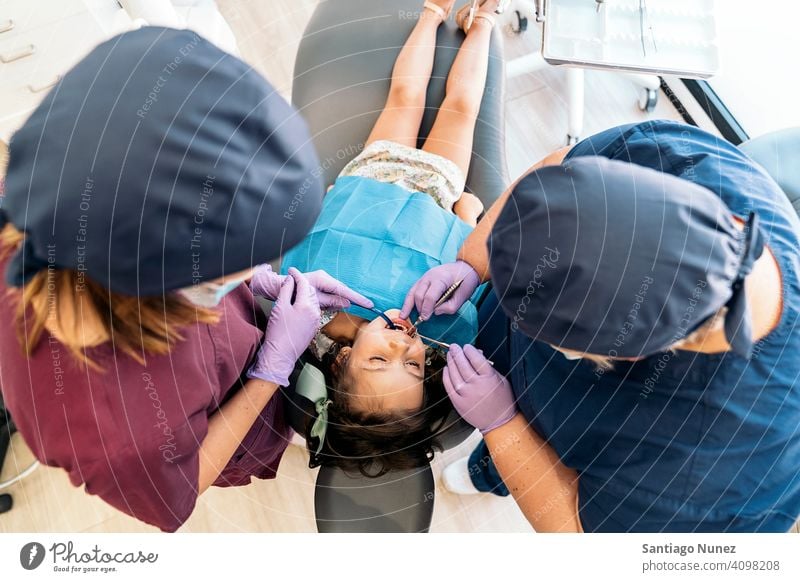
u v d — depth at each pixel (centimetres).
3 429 112
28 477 112
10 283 58
